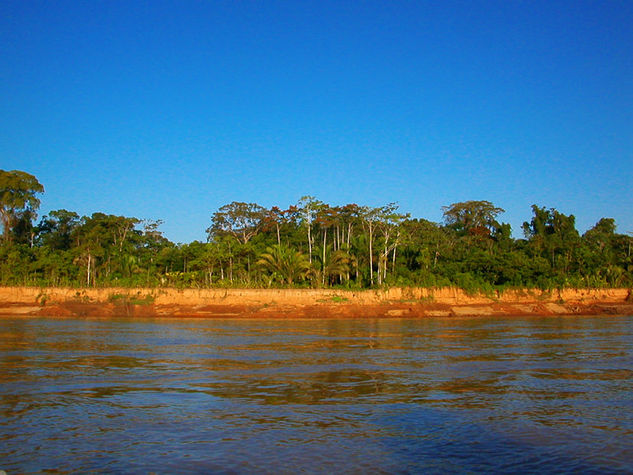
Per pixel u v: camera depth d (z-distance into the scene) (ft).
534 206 347.56
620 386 73.77
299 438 49.42
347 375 81.82
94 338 133.90
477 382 76.54
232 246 287.48
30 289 244.83
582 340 132.67
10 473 40.50
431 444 47.85
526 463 43.21
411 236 335.26
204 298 238.68
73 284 262.67
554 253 293.43
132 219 367.66
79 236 367.66
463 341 130.62
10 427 52.60
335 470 41.45
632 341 130.11
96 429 52.11
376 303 240.94
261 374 82.53
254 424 54.03
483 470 41.65
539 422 55.06
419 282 257.96
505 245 332.19
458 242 356.79
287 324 188.34
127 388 71.51
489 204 424.87
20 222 350.23
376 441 48.62
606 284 272.31
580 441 48.91
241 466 42.22
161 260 306.35
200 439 49.06
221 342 126.52
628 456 44.98
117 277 280.72
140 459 43.62
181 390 70.38
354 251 290.15
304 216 305.53
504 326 179.32
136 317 220.64
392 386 73.51
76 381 76.13
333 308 233.14
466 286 255.50
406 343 125.90
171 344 121.70
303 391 70.08
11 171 338.95
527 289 260.83
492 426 53.62
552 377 80.64
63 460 43.34
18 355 102.17
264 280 258.78
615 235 344.28
